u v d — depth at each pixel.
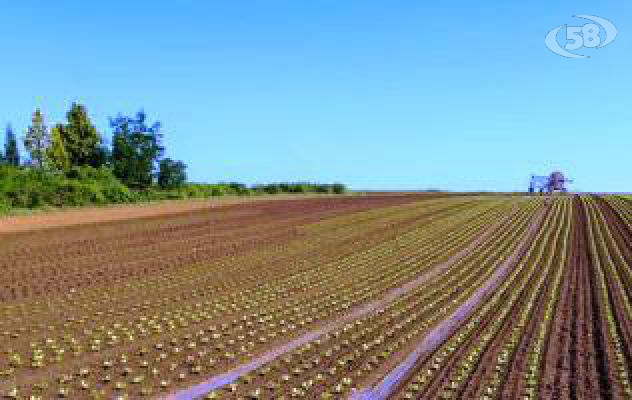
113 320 20.56
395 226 51.44
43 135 79.88
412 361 17.70
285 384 15.63
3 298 22.41
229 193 82.44
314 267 32.25
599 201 82.56
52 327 19.34
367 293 26.77
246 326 20.81
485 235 48.66
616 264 36.00
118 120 73.00
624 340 20.11
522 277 31.62
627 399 15.02
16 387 14.56
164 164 74.19
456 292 27.69
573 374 16.70
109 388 14.84
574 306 24.97
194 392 14.88
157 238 38.25
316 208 63.16
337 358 17.84
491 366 17.17
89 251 32.41
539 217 62.34
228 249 36.03
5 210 44.38
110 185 59.28
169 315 21.58
